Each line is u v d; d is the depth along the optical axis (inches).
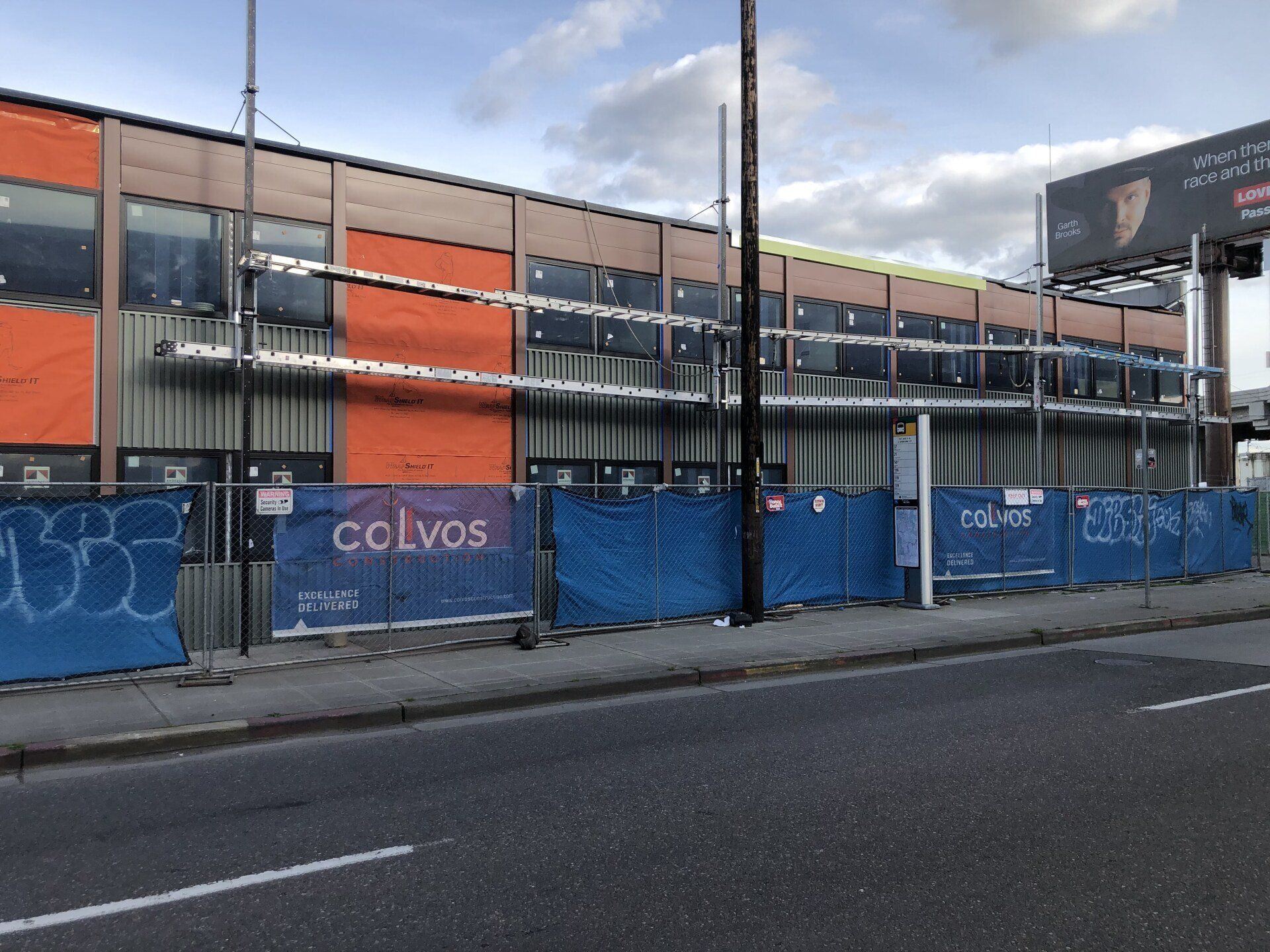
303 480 474.3
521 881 176.2
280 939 152.6
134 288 436.1
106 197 428.5
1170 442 966.4
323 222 489.7
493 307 541.6
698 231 634.8
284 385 471.2
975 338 793.6
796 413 677.9
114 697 329.7
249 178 441.4
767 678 395.2
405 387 509.0
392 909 163.8
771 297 672.4
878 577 600.4
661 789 235.5
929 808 218.2
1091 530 705.0
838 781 240.7
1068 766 252.7
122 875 180.1
